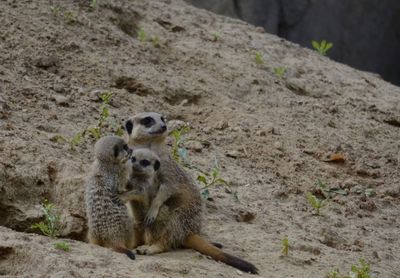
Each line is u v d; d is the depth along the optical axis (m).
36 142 10.97
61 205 10.04
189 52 15.90
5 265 8.09
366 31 29.97
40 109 12.27
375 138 14.98
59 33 14.60
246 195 11.48
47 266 7.92
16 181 10.09
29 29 14.39
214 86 14.98
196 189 9.66
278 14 27.92
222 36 17.30
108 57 14.60
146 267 8.36
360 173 13.53
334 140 14.30
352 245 10.78
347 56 29.69
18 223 9.88
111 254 8.59
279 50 17.73
